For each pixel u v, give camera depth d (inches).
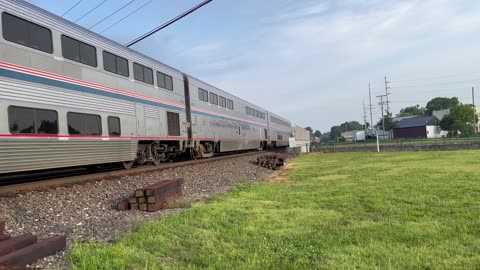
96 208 356.5
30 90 370.3
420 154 1275.8
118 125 516.1
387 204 356.5
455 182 483.5
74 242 239.3
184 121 747.4
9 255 190.7
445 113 3969.0
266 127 1654.8
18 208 313.9
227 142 1075.3
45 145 384.5
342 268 187.0
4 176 494.0
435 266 184.2
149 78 617.0
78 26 464.1
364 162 989.8
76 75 438.6
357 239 235.9
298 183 589.9
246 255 213.8
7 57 348.5
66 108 417.1
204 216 319.6
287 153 1775.3
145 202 350.9
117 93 518.3
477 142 1710.1
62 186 404.8
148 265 200.2
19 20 368.2
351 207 354.3
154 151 655.1
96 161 469.4
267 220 304.3
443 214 303.4
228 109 1093.1
